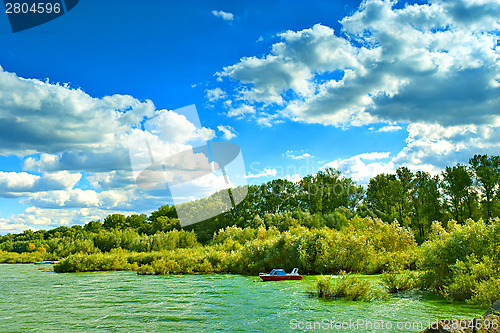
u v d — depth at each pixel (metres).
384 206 96.06
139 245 73.62
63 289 29.78
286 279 34.38
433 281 22.78
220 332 15.08
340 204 101.75
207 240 85.44
